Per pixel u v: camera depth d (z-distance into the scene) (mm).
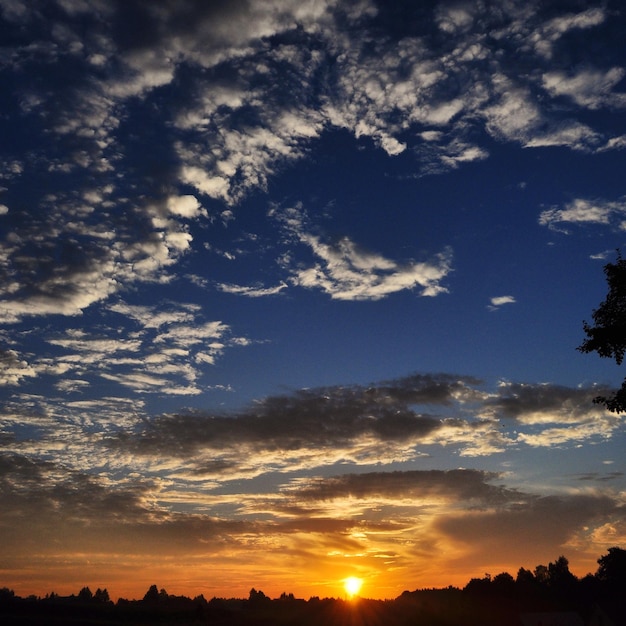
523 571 155375
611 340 35438
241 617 132250
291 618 132375
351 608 137000
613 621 94000
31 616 117125
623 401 34969
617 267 35719
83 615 121812
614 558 129750
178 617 128875
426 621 123875
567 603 131125
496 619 120688
